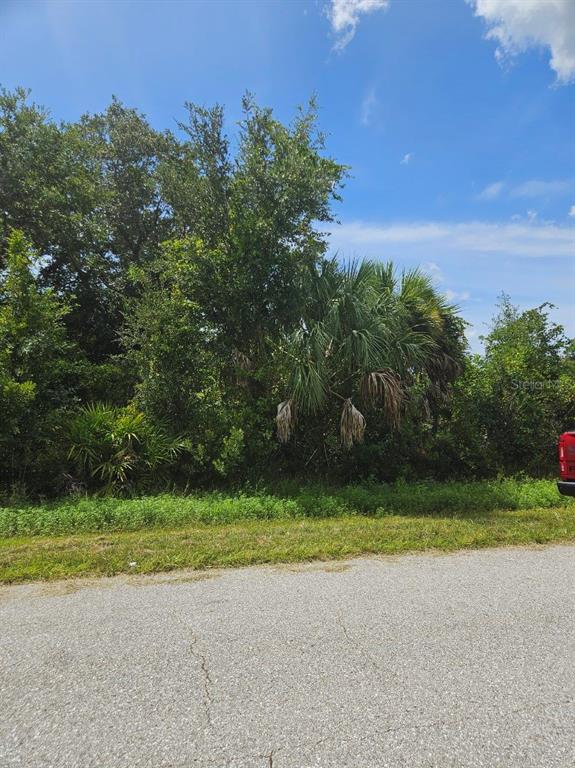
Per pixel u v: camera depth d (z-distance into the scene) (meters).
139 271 10.09
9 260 9.28
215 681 2.85
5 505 7.56
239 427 9.12
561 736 2.39
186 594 4.22
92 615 3.77
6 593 4.26
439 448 10.86
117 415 9.30
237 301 9.46
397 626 3.59
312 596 4.17
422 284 11.02
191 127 9.97
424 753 2.26
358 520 7.02
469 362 11.85
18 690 2.76
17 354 8.63
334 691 2.75
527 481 9.95
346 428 8.91
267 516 7.20
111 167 15.84
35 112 12.97
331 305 9.47
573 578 4.68
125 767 2.17
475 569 4.92
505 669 3.00
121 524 6.51
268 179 9.38
